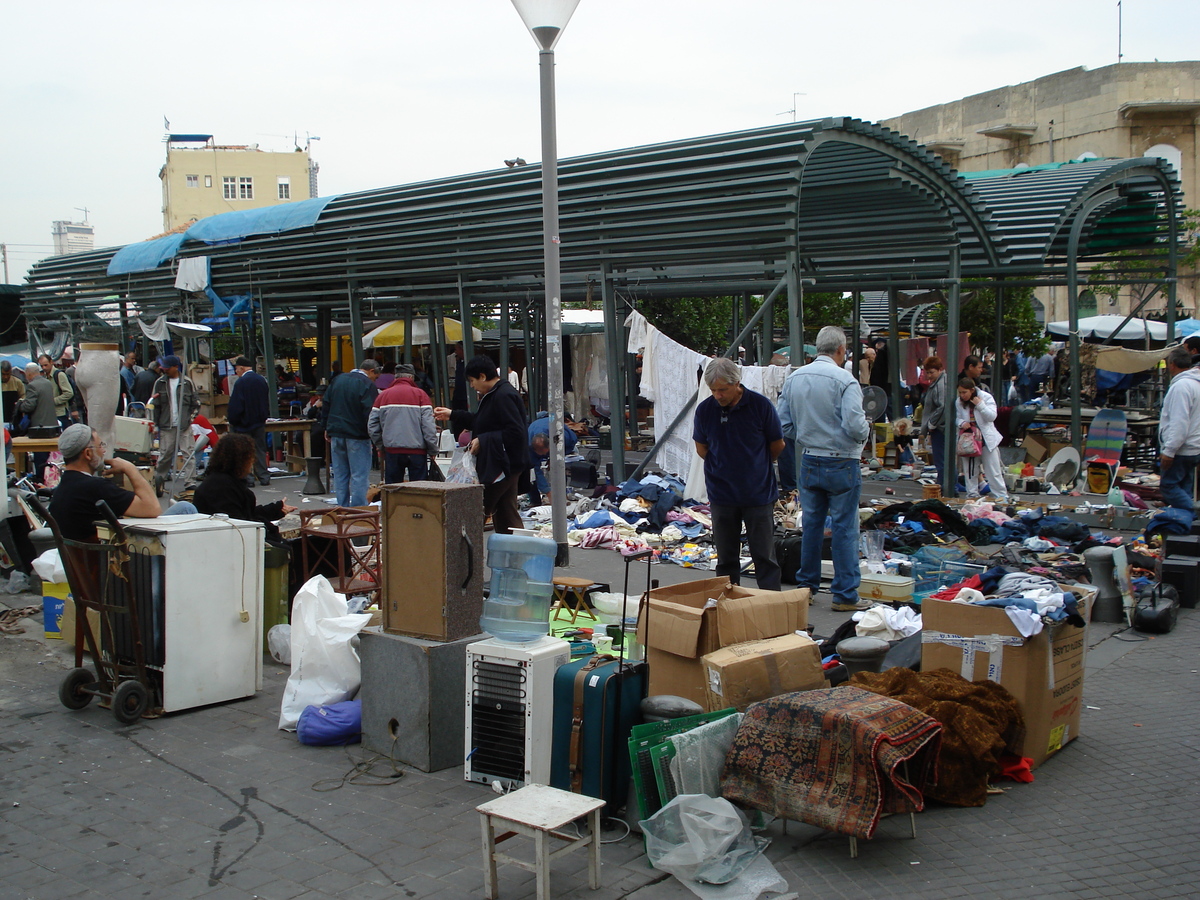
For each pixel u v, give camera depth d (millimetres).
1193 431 8969
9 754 4875
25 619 7566
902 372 20578
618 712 4043
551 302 8648
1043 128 39844
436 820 4094
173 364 13914
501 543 4711
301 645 5273
